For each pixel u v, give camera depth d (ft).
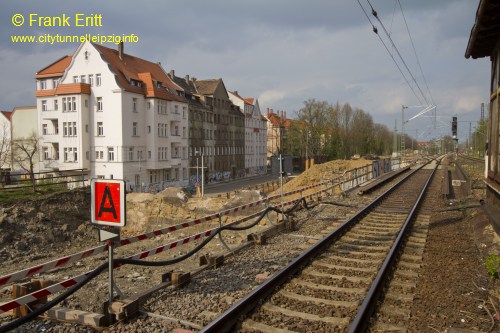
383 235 36.06
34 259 46.24
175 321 18.53
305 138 237.25
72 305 20.66
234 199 55.52
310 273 24.88
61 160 151.94
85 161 148.46
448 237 35.22
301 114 238.27
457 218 44.21
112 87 144.97
